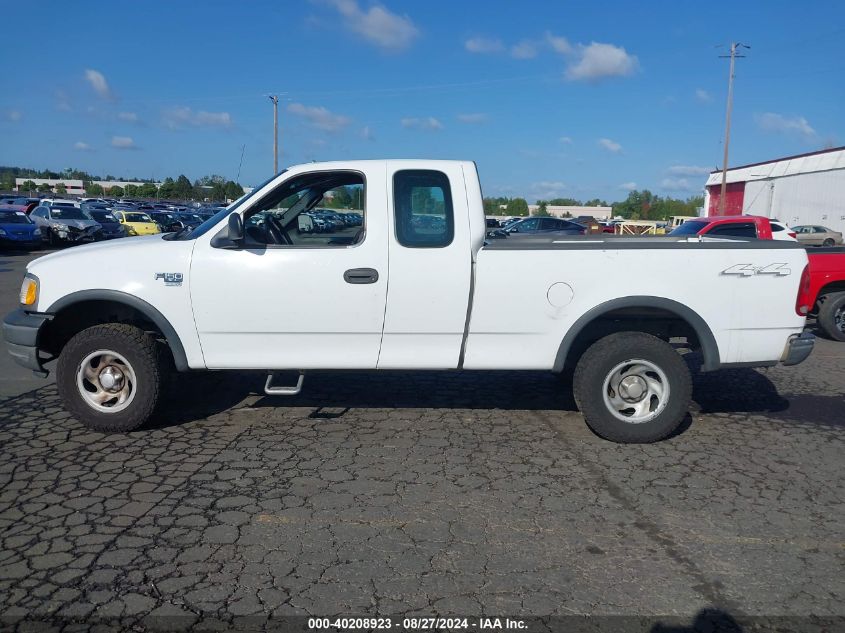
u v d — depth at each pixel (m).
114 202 56.12
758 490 4.53
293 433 5.48
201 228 5.35
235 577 3.40
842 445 5.43
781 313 5.27
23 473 4.62
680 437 5.56
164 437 5.34
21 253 25.83
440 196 5.17
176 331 5.18
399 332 5.20
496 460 4.98
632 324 5.55
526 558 3.62
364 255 5.09
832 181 41.38
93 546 3.67
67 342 5.62
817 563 3.62
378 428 5.64
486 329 5.20
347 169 5.23
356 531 3.88
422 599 3.24
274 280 5.11
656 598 3.29
